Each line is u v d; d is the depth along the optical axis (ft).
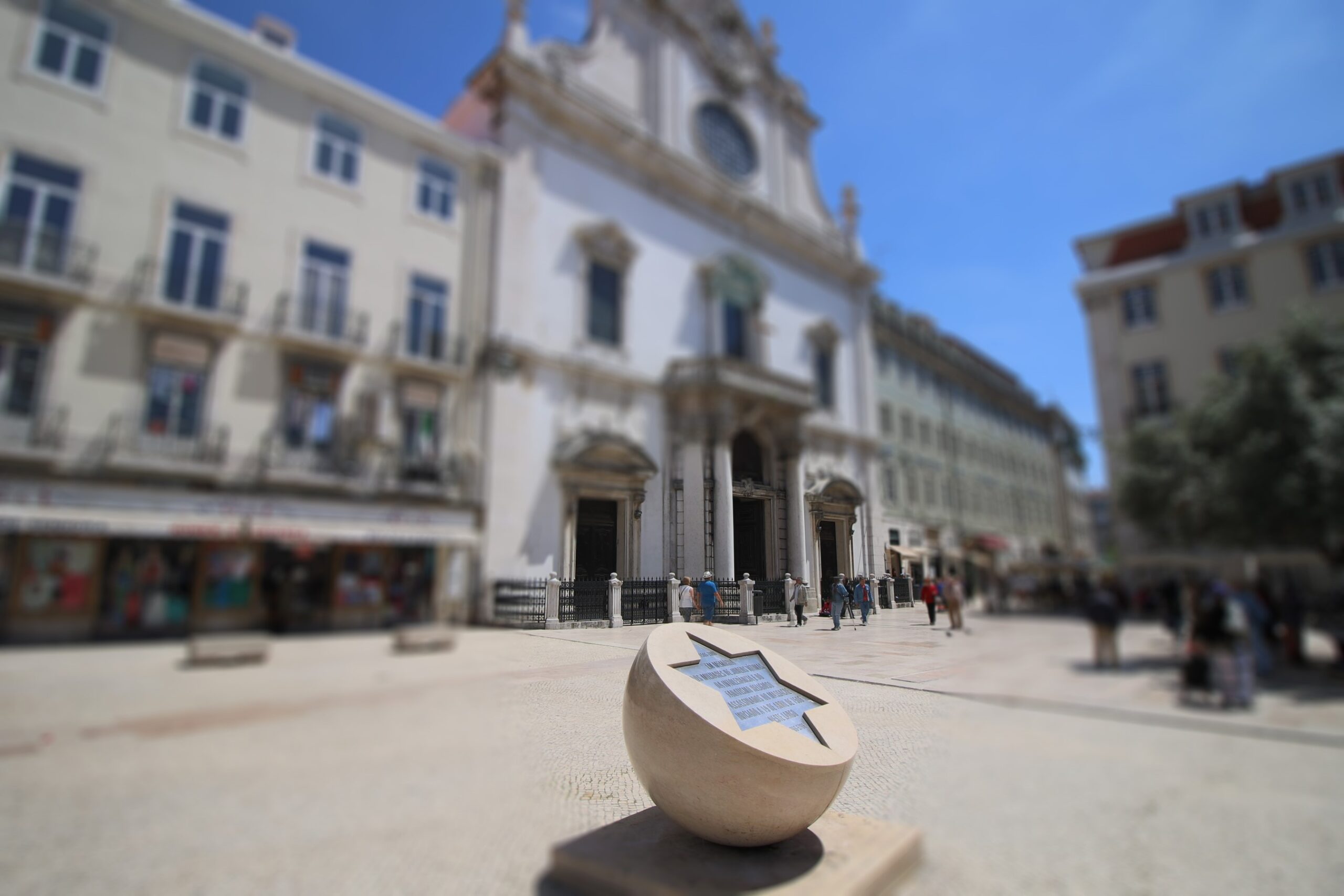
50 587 31.19
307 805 15.06
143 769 17.74
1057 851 12.89
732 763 5.43
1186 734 20.44
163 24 37.06
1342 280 59.77
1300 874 12.30
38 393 32.17
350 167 42.55
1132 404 67.36
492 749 19.22
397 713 23.08
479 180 46.88
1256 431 34.58
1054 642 24.49
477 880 9.70
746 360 59.72
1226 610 23.75
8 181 32.48
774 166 71.67
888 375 75.15
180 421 35.50
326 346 39.34
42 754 18.84
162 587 33.63
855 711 6.57
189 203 37.01
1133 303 69.00
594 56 55.57
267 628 35.76
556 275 48.32
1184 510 38.73
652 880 5.14
